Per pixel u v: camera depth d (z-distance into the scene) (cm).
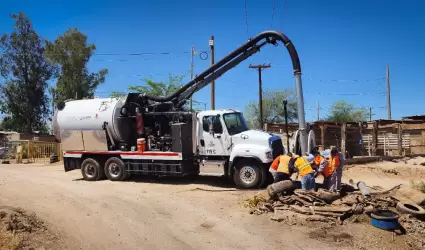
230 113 1436
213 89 2397
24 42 5019
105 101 1638
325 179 1155
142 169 1520
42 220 898
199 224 930
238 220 962
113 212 1023
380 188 1252
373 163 2048
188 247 777
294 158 1165
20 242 721
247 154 1317
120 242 798
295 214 962
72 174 1891
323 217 939
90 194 1268
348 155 2781
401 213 966
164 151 1498
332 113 4944
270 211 1018
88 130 1630
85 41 5125
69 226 884
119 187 1417
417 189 1269
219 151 1398
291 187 1077
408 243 833
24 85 5025
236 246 788
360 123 2925
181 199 1184
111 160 1587
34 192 1296
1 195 1220
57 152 2858
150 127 1596
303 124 1454
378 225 895
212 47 2391
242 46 1586
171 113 1520
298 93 1480
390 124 2852
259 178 1314
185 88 1659
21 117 5069
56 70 5147
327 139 2845
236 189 1332
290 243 812
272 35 1538
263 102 5003
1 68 4969
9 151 3136
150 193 1287
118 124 1579
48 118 5228
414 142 2689
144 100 1642
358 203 993
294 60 1498
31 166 2441
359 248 799
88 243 782
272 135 1375
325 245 806
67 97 4953
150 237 833
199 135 1438
